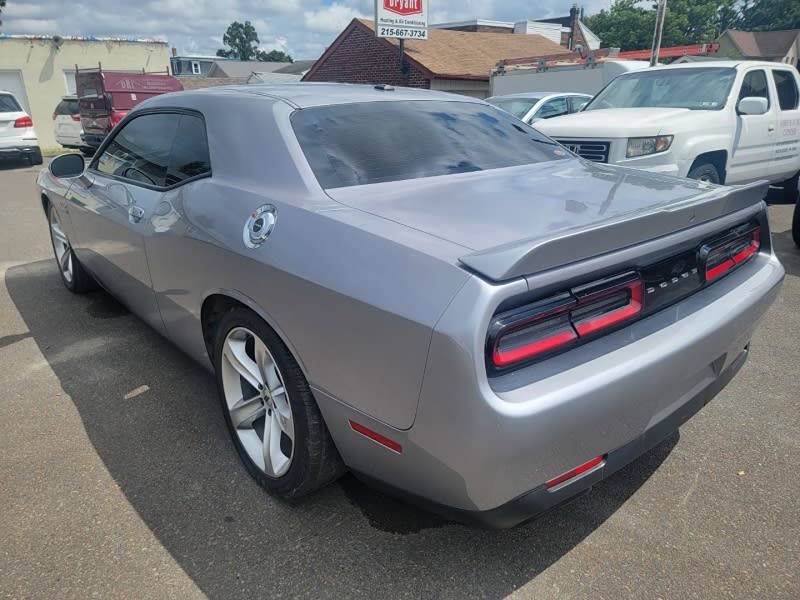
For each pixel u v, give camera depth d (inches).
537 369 65.0
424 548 83.5
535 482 65.8
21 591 76.3
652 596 75.5
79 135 685.3
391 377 65.9
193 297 101.0
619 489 95.6
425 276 63.8
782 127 268.4
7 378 133.3
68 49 871.7
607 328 71.0
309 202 82.8
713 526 87.2
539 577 78.5
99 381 131.6
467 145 106.7
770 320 163.9
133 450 106.3
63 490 95.5
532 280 61.7
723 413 117.0
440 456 63.8
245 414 97.7
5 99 555.5
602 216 76.1
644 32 2178.9
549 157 113.7
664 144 214.7
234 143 97.7
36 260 231.6
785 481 96.7
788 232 261.1
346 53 881.5
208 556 82.1
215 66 2361.0
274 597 75.7
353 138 97.1
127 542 84.6
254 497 93.9
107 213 129.2
